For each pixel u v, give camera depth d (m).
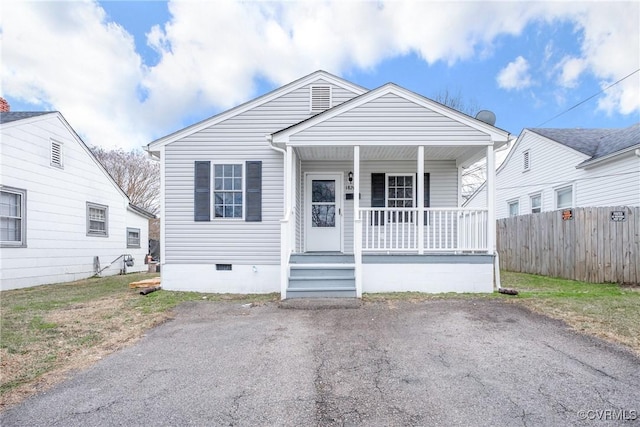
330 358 3.62
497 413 2.54
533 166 12.99
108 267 12.91
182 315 5.51
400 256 6.97
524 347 3.84
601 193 9.80
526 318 4.94
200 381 3.13
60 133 10.52
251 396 2.85
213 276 7.87
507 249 11.48
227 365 3.49
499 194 15.53
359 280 6.41
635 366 3.29
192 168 8.02
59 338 4.32
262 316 5.34
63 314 5.51
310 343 4.08
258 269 7.87
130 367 3.46
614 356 3.54
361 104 7.19
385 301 6.09
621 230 7.88
